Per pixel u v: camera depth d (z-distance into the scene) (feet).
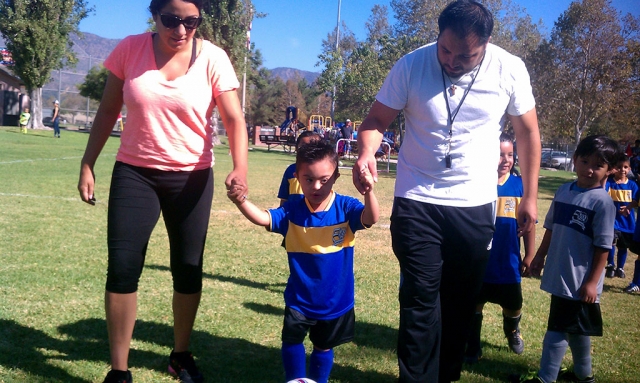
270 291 17.21
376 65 102.27
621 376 12.60
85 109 179.01
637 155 66.90
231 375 11.18
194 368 10.87
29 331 12.57
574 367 11.88
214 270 19.30
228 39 105.81
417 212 9.48
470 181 9.42
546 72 110.11
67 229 23.77
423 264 9.45
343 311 10.01
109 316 9.73
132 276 9.74
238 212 31.89
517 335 13.53
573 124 115.34
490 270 12.87
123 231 9.69
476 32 8.57
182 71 9.79
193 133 10.04
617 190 23.73
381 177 64.39
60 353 11.58
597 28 104.94
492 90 9.34
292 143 100.27
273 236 25.82
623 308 18.85
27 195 32.17
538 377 11.61
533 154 9.84
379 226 30.99
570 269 11.46
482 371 12.48
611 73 103.91
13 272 16.84
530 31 114.83
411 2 109.81
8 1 112.57
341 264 9.95
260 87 241.14
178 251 10.44
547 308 17.75
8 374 10.38
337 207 10.10
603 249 11.26
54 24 115.24
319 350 10.21
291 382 7.97
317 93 110.11
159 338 12.79
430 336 9.52
